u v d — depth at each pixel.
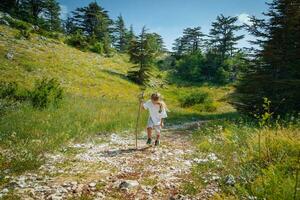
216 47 86.06
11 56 39.03
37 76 35.69
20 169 6.54
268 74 20.03
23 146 8.22
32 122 11.31
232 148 8.46
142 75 57.09
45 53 48.38
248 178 5.74
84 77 44.00
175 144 10.45
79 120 13.44
